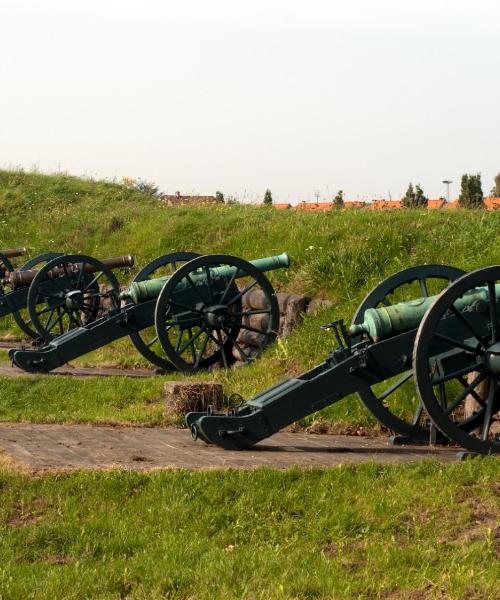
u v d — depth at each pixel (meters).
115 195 28.19
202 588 5.55
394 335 8.45
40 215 26.55
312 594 5.41
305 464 7.78
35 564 6.02
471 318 8.19
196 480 7.11
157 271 20.28
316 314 13.79
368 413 10.18
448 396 10.02
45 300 18.25
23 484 7.19
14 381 12.73
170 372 14.89
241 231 19.16
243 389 12.08
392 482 7.02
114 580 5.72
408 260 13.87
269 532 6.41
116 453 8.40
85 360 16.75
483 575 5.43
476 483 6.81
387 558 5.75
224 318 14.02
